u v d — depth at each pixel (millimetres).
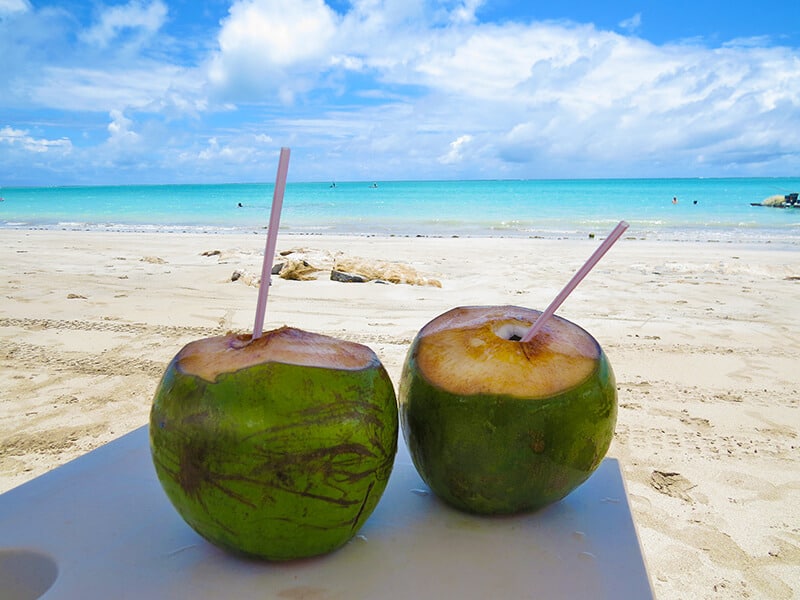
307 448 397
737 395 1406
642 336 1874
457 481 478
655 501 957
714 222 6566
